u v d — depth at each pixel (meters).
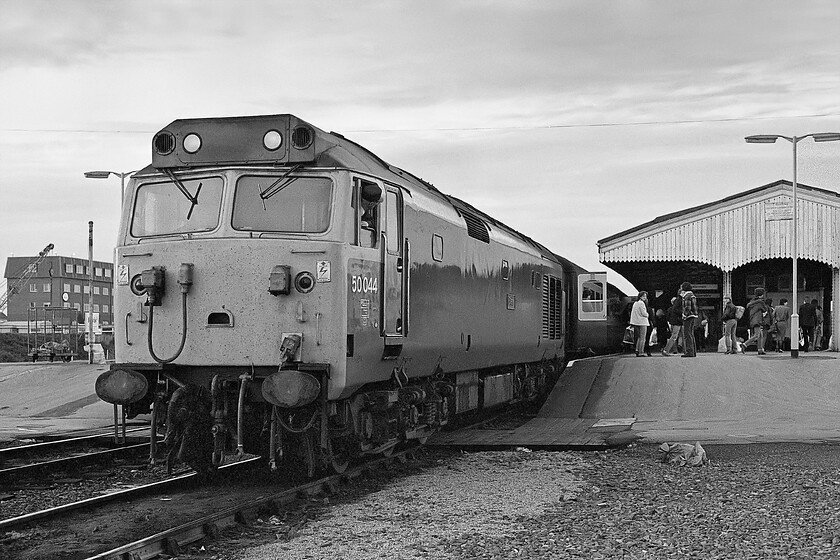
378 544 8.52
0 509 10.60
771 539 8.36
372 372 11.51
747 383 21.91
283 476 12.16
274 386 10.01
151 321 10.83
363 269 11.09
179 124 11.17
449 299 14.57
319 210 10.77
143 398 10.97
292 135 10.88
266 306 10.55
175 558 7.94
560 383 23.34
